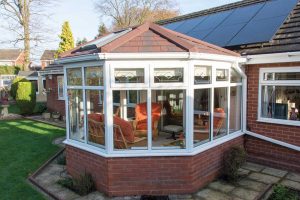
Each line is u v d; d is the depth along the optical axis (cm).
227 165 671
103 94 594
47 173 745
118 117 619
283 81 753
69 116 720
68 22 3619
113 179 589
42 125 1534
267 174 711
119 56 548
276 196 580
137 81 586
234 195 589
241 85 819
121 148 612
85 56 583
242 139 828
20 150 991
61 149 977
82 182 615
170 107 664
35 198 601
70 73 704
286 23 846
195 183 606
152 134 651
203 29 1062
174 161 590
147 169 589
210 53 595
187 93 589
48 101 1998
